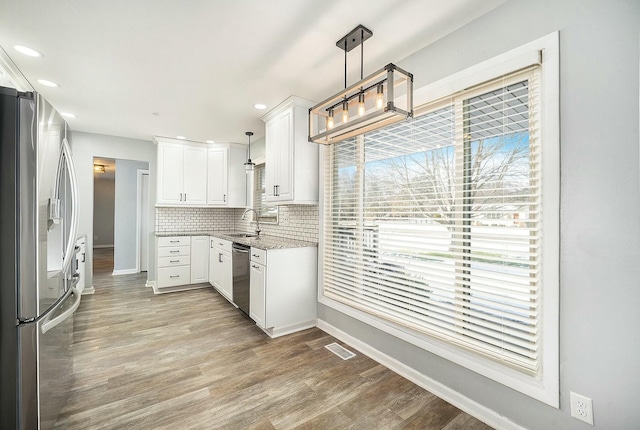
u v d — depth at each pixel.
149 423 1.68
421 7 1.67
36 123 1.43
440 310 1.96
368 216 2.52
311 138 1.96
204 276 4.70
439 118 2.03
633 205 1.23
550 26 1.46
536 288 1.52
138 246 5.78
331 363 2.37
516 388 1.57
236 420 1.72
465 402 1.82
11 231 1.38
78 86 2.67
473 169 1.82
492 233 1.70
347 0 1.62
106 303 3.86
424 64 2.07
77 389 1.98
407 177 2.19
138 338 2.80
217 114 3.44
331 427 1.67
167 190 4.54
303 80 2.58
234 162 4.95
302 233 3.50
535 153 1.53
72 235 1.82
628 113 1.24
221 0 1.61
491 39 1.69
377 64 2.30
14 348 1.37
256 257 3.04
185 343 2.71
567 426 1.40
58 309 1.68
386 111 1.47
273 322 2.88
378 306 2.43
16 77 2.40
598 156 1.31
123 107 3.21
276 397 1.93
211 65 2.32
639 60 1.21
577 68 1.37
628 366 1.24
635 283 1.22
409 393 1.99
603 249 1.30
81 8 1.67
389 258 2.31
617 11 1.27
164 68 2.36
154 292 4.40
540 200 1.50
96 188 8.70
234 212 5.48
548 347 1.46
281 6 1.66
